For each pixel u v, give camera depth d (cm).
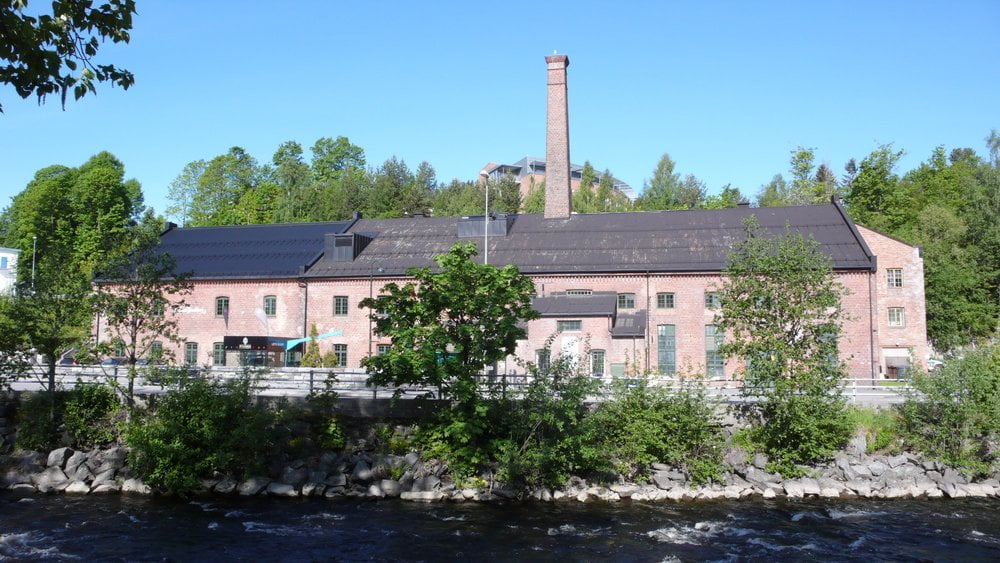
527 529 2047
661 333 3909
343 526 2067
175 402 2466
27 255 6088
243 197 7744
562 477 2359
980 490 2406
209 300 4431
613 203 8750
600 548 1888
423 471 2439
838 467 2481
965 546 1922
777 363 2481
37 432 2639
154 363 2675
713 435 2488
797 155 7725
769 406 2558
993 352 2684
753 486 2433
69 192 6359
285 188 8081
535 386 2373
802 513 2189
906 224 5844
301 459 2523
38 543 1892
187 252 4706
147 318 2745
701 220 4319
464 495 2355
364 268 4291
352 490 2414
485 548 1884
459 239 4494
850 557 1839
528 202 8412
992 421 2442
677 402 2462
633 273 3953
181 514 2180
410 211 7825
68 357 3762
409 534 1995
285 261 4481
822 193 7588
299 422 2597
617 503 2333
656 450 2472
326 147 9144
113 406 2717
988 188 5444
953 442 2484
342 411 2638
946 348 4734
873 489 2405
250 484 2416
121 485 2444
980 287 5031
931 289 4816
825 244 3912
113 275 2652
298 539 1950
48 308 2673
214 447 2428
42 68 841
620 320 3816
